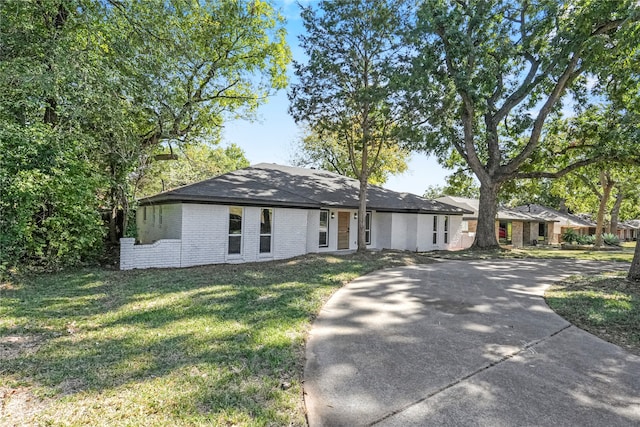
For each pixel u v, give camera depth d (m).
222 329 5.03
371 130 15.22
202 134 17.53
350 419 3.02
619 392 3.53
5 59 9.00
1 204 8.04
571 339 5.04
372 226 18.33
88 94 9.23
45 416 2.89
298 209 14.16
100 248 11.98
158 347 4.36
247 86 18.45
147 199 12.70
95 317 5.55
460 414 3.10
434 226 20.17
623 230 51.56
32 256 9.37
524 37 16.27
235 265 11.47
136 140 12.05
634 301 6.95
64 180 8.94
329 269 10.57
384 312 6.33
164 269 10.45
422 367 4.06
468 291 8.09
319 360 4.23
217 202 11.84
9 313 5.68
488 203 18.31
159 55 11.19
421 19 13.52
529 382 3.71
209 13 15.51
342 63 13.90
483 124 19.95
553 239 33.41
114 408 3.03
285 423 2.92
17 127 8.34
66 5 9.70
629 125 15.02
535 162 18.67
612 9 12.35
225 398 3.22
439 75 15.70
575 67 16.45
